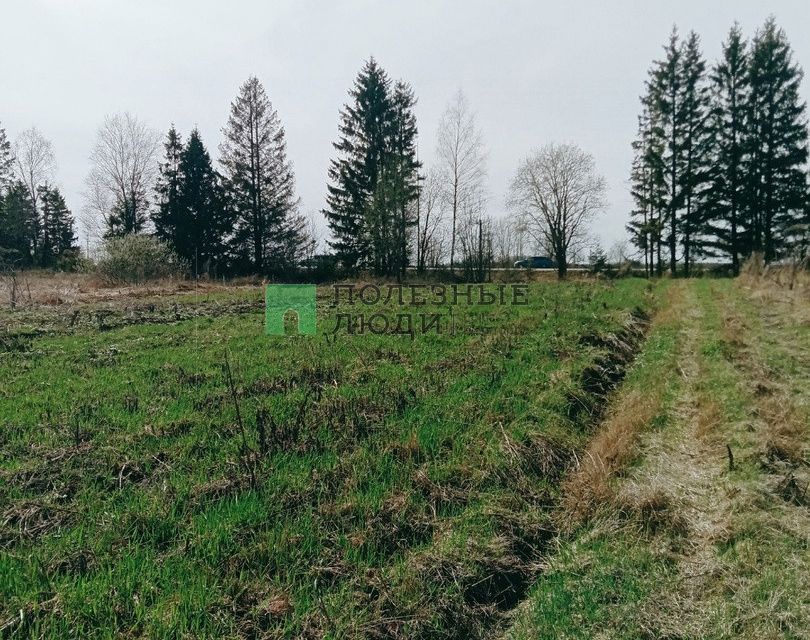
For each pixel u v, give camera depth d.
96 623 3.05
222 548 3.77
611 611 3.55
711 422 6.69
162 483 4.58
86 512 4.16
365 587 3.59
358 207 39.06
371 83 39.59
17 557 3.54
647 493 4.93
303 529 4.04
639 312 15.18
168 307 15.36
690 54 38.28
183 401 6.61
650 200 40.41
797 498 4.88
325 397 6.76
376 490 4.64
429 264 40.75
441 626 3.40
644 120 41.22
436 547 4.04
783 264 20.55
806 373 8.72
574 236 44.06
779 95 35.88
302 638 3.08
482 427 6.09
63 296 17.45
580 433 6.59
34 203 50.56
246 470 4.78
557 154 43.19
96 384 7.34
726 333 11.63
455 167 38.62
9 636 2.89
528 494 5.04
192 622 3.10
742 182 37.16
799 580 3.78
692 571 4.00
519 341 10.16
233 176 39.84
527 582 3.99
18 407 6.38
